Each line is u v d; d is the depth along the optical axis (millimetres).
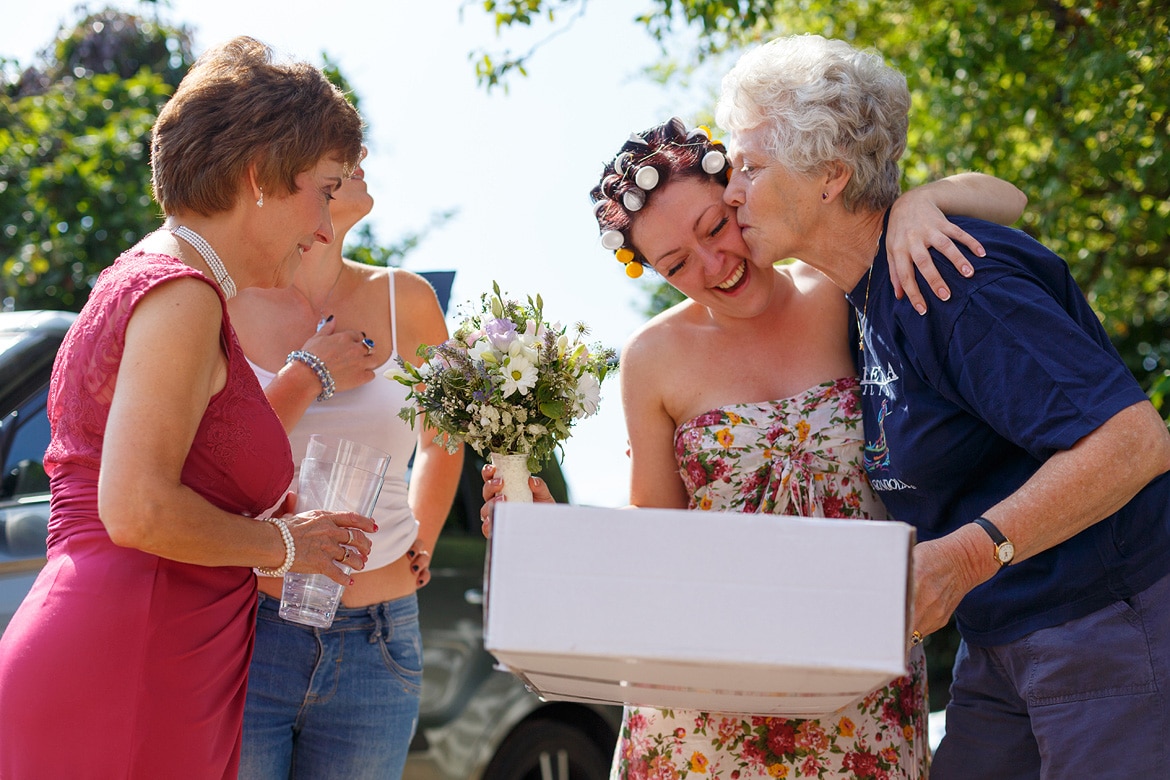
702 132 2266
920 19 7469
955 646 7395
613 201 2281
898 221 1998
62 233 8609
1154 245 6895
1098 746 1835
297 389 2326
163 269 1746
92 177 8812
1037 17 6316
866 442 2201
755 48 2133
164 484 1659
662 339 2438
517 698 3816
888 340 2031
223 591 1847
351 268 2691
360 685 2432
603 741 4078
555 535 1296
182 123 1876
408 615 2559
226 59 1927
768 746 2211
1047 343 1782
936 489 2041
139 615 1717
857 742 2199
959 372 1874
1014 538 1722
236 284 1958
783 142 2002
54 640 1702
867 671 1255
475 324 2195
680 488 2453
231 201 1887
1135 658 1829
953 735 2154
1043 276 1917
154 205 8852
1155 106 5539
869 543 1271
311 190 1942
